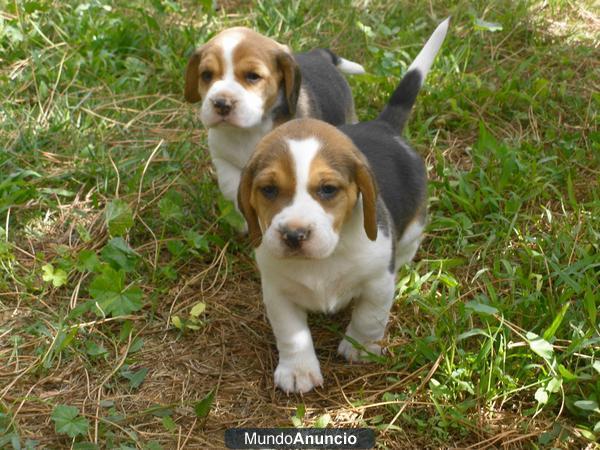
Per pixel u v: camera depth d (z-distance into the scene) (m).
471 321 0.99
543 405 0.93
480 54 1.48
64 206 1.19
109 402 0.95
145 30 1.52
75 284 1.09
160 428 0.93
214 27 1.58
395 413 0.93
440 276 1.03
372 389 0.97
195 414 0.94
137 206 1.17
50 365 0.99
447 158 1.27
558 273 1.02
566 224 1.10
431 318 1.02
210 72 1.14
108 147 1.30
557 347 0.96
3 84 1.39
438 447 0.91
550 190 1.20
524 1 1.67
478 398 0.93
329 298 0.94
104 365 1.00
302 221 0.85
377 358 0.97
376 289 0.95
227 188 1.16
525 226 1.14
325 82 1.26
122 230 1.13
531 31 1.58
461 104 1.36
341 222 0.88
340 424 0.93
